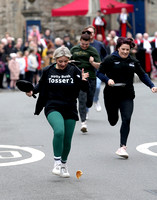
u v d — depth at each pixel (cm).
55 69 1305
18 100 2970
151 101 2831
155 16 5625
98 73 1524
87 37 1923
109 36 4097
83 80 1293
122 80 1516
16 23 5706
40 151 1614
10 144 1731
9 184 1239
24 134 1914
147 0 5572
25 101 2922
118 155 1535
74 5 4250
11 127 2069
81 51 1947
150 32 5616
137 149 1638
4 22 5756
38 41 3969
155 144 1719
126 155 1495
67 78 1298
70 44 4025
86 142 1747
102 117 2308
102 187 1211
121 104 1526
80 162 1462
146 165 1426
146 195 1145
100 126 2077
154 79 4175
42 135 1891
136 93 3209
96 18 4138
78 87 1306
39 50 3928
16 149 1648
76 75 1303
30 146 1695
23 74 3716
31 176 1314
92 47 1958
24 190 1188
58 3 5622
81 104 1914
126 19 4359
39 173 1344
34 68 3719
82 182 1255
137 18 5562
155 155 1552
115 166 1415
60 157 1273
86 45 1934
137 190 1185
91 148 1650
